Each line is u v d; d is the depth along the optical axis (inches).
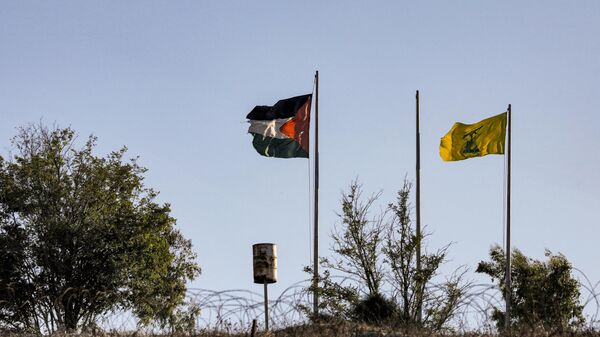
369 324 1118.4
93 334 984.3
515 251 1498.5
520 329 992.2
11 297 1540.4
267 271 1126.4
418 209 1498.5
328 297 1285.7
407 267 1311.5
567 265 1396.4
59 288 1619.1
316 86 1461.6
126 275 1754.4
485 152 1475.1
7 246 1679.4
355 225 1349.7
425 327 1115.3
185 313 976.9
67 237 1726.1
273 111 1445.6
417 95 1537.9
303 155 1437.0
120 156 1916.8
